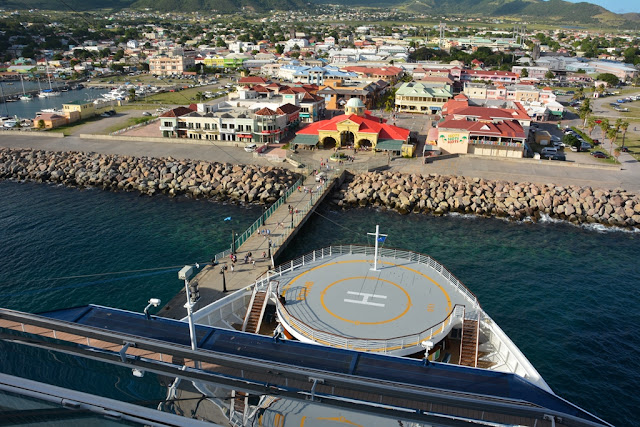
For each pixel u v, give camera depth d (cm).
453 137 14962
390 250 6694
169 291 7650
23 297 7500
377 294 5488
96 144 16238
